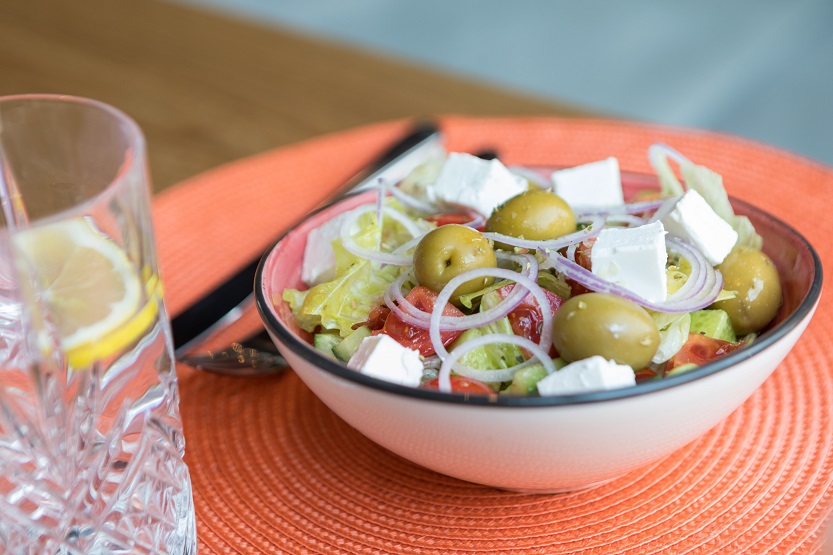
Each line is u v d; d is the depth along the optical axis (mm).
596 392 327
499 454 345
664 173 436
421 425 342
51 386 319
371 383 339
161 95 729
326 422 430
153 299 340
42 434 322
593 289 371
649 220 405
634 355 353
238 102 718
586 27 1391
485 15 1423
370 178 528
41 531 329
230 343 458
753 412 416
